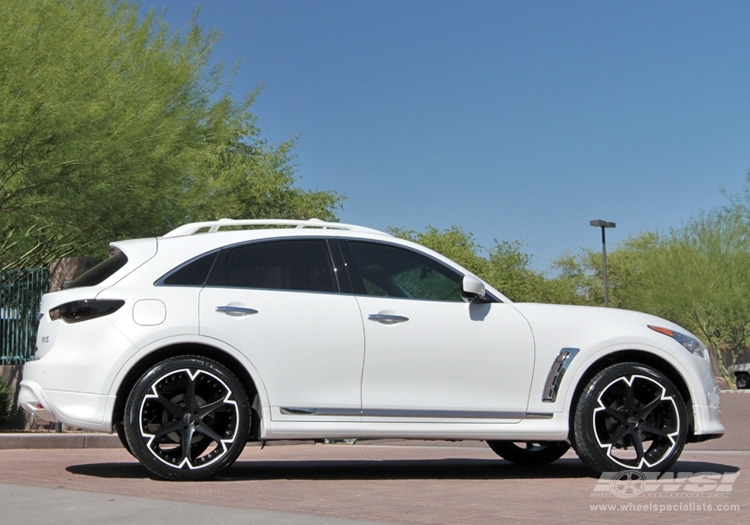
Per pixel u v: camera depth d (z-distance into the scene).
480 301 6.69
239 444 6.23
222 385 6.20
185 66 14.34
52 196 11.73
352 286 6.59
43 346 6.44
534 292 54.25
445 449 11.21
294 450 10.99
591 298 62.38
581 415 6.62
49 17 11.54
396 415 6.43
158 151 12.35
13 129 10.77
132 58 13.95
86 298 6.26
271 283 6.49
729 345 43.00
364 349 6.43
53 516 4.64
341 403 6.36
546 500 5.48
